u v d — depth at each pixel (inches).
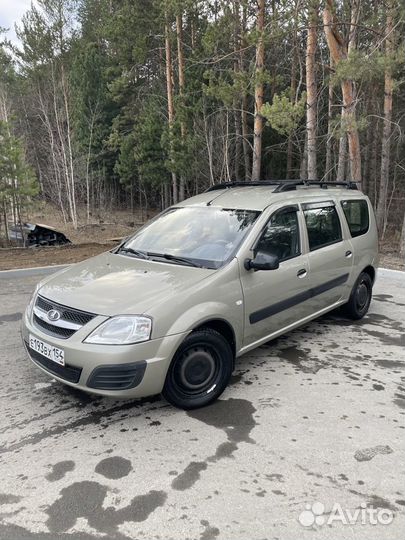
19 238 650.2
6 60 1058.1
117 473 110.3
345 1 486.6
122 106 1113.4
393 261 413.7
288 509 98.3
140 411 139.8
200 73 732.0
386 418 135.6
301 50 692.1
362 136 854.5
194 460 115.3
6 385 157.5
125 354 120.0
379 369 170.4
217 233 163.5
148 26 860.6
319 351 187.6
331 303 202.4
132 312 123.6
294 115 461.7
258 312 155.8
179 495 102.7
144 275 144.6
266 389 153.6
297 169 861.8
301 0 435.2
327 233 197.3
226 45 652.1
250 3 566.6
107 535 91.7
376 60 371.2
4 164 615.2
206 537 91.0
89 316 125.6
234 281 145.9
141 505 99.7
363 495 102.7
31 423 133.1
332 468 112.0
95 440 124.3
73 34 1031.6
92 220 1164.5
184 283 137.1
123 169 1023.0
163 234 176.4
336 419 134.7
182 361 134.1
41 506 99.5
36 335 134.6
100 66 1069.8
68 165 1061.1
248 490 104.3
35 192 647.8
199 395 139.9
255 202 172.9
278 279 162.6
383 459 115.6
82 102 1063.0
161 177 945.5
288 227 173.5
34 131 1165.7
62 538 91.0
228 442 123.0
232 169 805.2
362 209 227.9
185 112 745.0
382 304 261.3
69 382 127.3
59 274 159.5
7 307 252.5
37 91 1082.1
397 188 914.1
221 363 142.6
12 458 116.3
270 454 117.6
